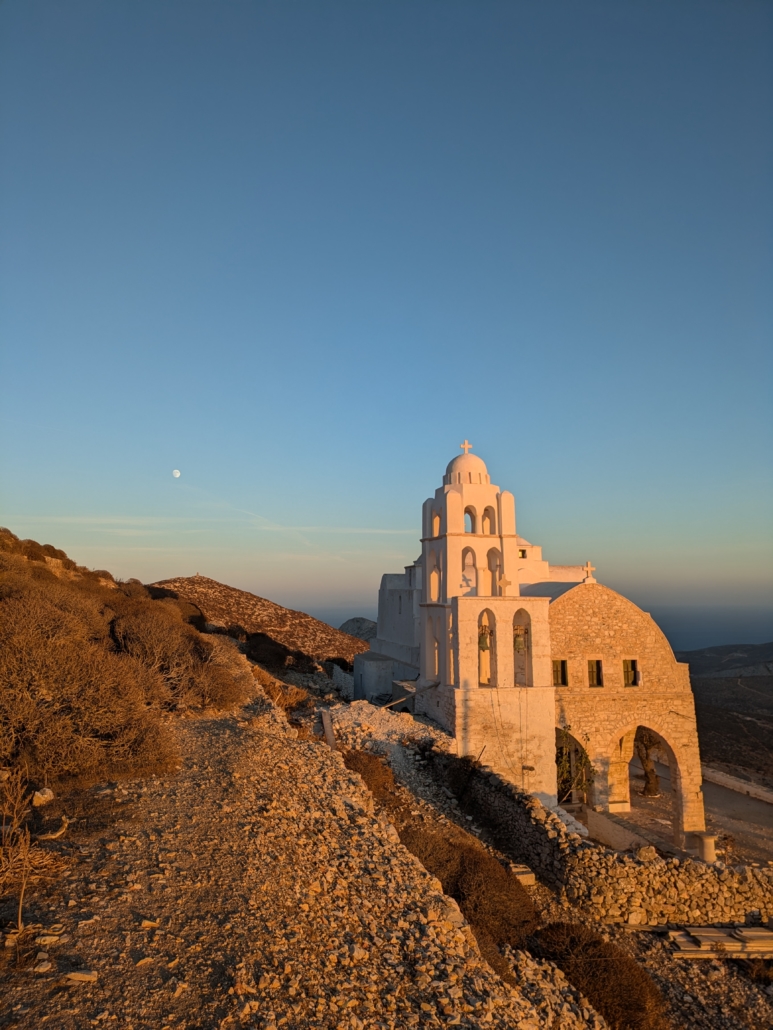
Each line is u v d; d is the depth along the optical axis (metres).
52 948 6.94
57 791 11.52
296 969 7.71
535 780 23.81
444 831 17.95
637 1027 11.62
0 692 12.62
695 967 14.48
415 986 8.59
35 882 8.18
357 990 7.93
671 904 16.25
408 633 33.84
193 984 6.87
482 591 26.53
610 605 28.72
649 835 24.03
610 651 28.36
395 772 21.19
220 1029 6.25
